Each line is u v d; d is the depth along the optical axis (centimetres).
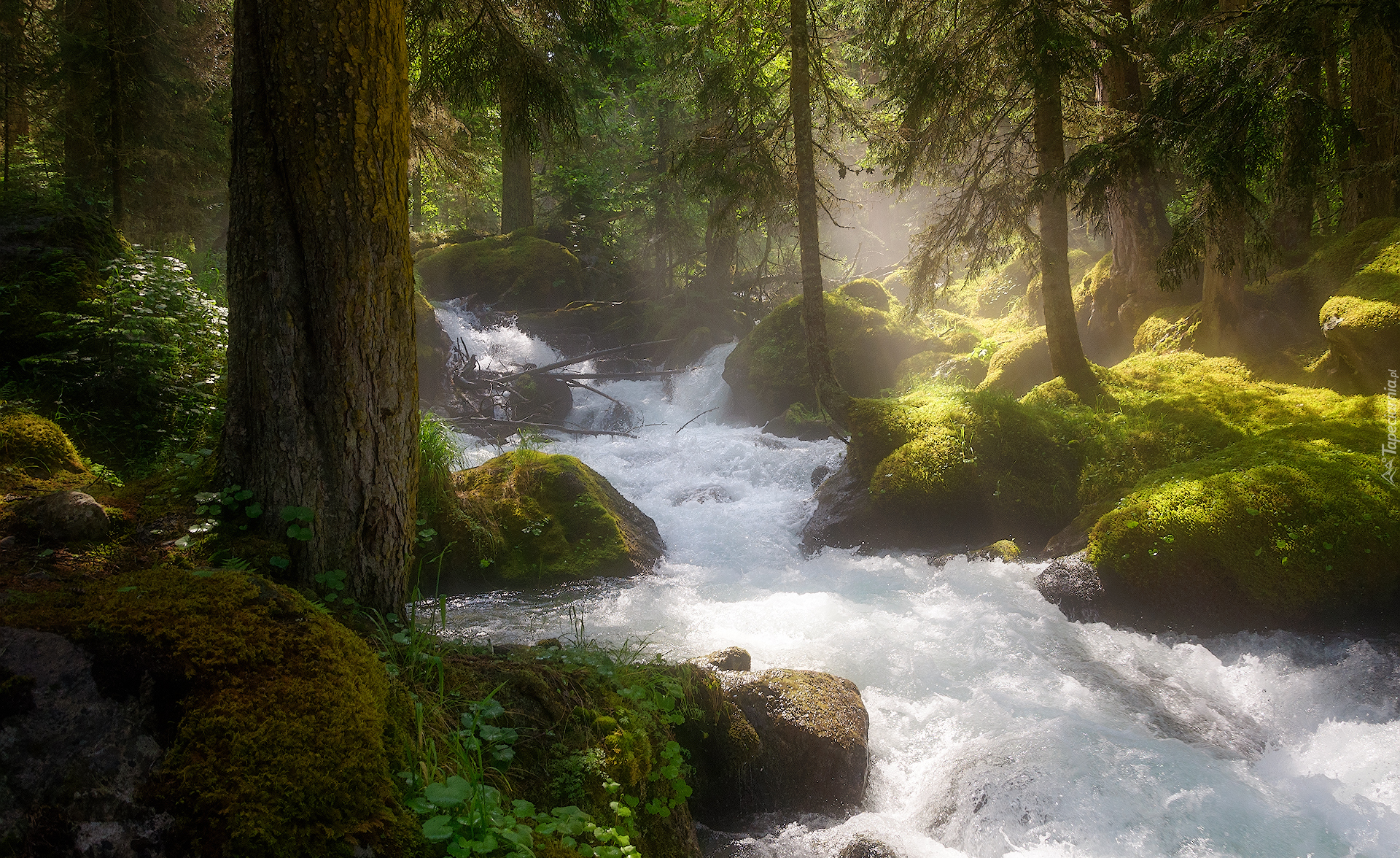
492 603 705
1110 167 920
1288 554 654
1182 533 673
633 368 1836
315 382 389
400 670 336
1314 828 404
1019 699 548
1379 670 571
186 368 721
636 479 1098
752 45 1128
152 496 438
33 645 247
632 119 2200
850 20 1127
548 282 2147
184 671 250
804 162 1028
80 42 1115
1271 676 584
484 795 275
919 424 942
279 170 382
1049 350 1090
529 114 747
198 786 229
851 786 451
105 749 235
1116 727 516
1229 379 1053
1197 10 1098
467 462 1027
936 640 632
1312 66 870
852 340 1475
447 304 1991
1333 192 1536
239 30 381
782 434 1362
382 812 248
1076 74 963
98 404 664
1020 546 856
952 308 1814
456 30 723
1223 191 851
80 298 730
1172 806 418
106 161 1178
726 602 725
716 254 1925
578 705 365
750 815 440
